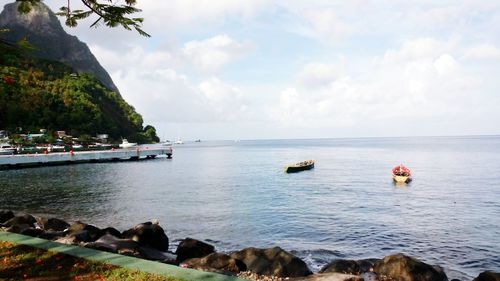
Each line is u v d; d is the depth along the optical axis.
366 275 13.12
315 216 27.23
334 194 38.53
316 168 71.62
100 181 49.59
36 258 9.77
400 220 25.95
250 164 85.44
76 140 130.38
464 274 15.77
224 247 19.55
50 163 73.88
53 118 135.88
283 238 21.33
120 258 9.73
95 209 29.89
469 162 82.50
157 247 16.73
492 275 11.66
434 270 12.72
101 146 136.88
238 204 32.34
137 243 15.30
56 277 8.48
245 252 13.97
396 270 12.71
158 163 87.31
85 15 7.47
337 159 100.62
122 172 63.41
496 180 49.59
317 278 9.94
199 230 23.08
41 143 108.19
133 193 38.78
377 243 20.33
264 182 49.53
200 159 106.19
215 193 39.03
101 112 169.62
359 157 109.31
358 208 30.55
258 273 12.84
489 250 19.06
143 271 8.73
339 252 18.58
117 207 30.77
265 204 32.38
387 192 39.97
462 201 34.03
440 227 23.89
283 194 38.50
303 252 18.41
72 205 31.64
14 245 10.96
